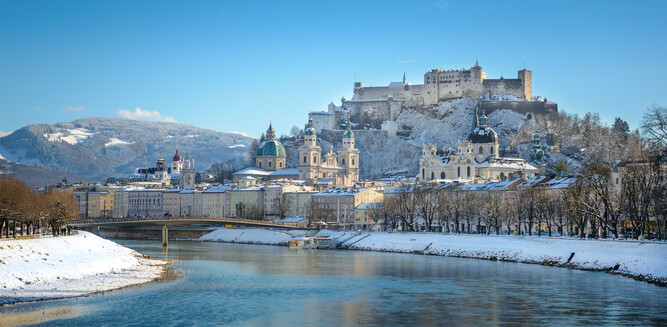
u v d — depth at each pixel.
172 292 180.50
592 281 196.12
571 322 146.75
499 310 158.88
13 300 161.75
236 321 148.62
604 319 148.88
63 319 147.00
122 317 150.12
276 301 170.88
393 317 152.50
